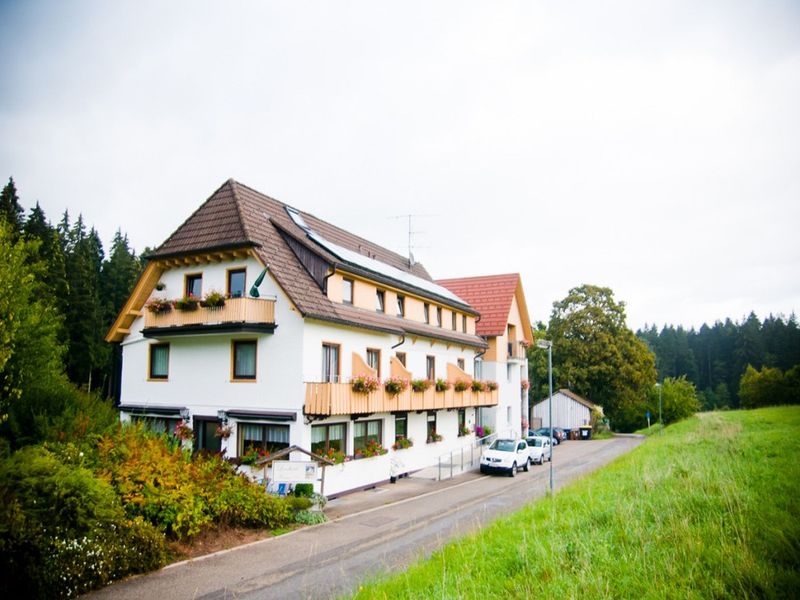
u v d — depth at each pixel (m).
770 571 6.91
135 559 10.74
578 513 11.51
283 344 19.38
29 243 16.45
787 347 87.75
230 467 15.48
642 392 57.69
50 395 15.11
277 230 22.59
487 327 39.25
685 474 14.12
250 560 11.79
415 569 9.69
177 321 20.56
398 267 31.56
